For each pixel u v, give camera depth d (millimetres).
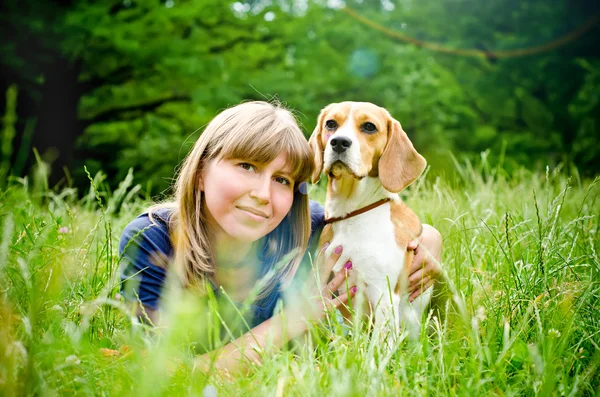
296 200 2840
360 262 2896
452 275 2963
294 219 2846
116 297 2455
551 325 2234
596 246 3068
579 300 2377
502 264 2859
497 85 13531
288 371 1845
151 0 10570
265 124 2500
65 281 2189
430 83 12125
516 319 2363
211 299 1880
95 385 1732
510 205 3975
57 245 2539
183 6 10891
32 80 10312
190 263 2566
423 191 4156
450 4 13594
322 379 1809
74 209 3527
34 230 2721
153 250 2590
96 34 9766
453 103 12859
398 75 12219
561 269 2613
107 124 11953
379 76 12328
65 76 10633
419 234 3049
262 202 2482
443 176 4379
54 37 10008
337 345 2064
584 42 13648
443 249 3281
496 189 4258
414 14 13414
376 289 2898
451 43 13281
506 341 1935
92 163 11766
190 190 2594
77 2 10375
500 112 13664
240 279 2773
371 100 11977
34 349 1624
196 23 12055
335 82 11914
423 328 2174
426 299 3064
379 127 3055
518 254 3100
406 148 3121
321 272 2951
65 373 1691
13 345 1573
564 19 13641
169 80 11234
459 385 1895
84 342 1815
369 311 2971
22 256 2283
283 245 2811
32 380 1547
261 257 2773
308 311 2469
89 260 2473
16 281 2104
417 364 1981
